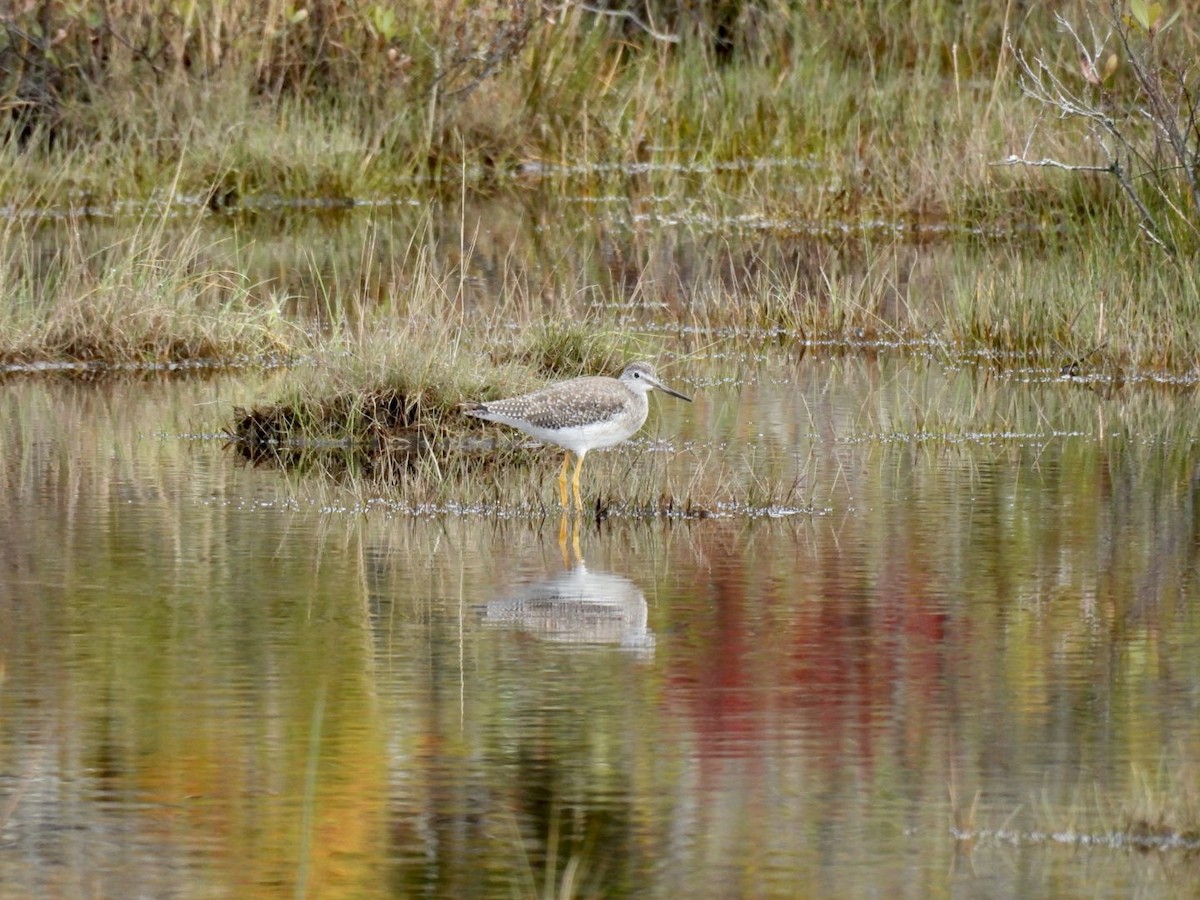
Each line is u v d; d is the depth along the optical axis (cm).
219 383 1773
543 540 1232
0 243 2047
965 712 895
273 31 2744
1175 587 1105
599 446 1311
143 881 732
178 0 2638
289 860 751
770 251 2372
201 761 839
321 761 839
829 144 2747
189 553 1189
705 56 3006
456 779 820
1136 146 2184
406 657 978
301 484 1398
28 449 1497
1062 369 1836
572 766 834
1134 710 897
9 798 802
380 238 2409
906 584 1112
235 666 962
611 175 2803
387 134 2797
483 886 728
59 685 931
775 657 977
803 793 806
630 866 740
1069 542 1211
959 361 1883
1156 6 1862
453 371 1600
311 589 1107
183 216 2542
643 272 2242
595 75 2911
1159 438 1544
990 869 736
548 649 992
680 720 887
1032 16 2911
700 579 1129
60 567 1150
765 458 1465
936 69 2888
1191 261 1906
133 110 2667
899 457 1473
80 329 1867
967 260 2261
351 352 1666
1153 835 768
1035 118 2542
